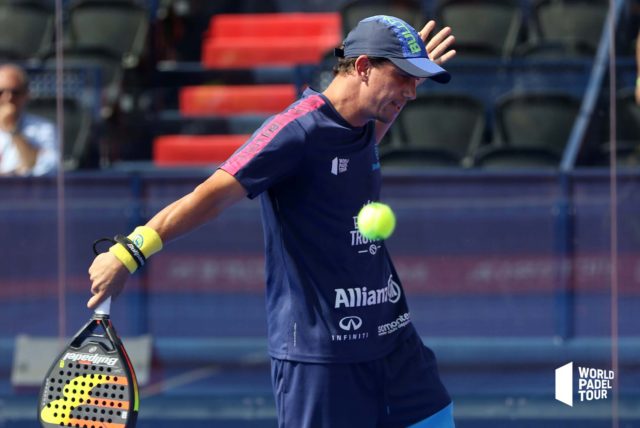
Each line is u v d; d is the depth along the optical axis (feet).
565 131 87.92
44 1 116.06
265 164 37.22
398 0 105.40
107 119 95.71
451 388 63.52
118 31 110.63
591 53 99.50
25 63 100.68
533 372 63.05
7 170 75.87
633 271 62.23
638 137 77.46
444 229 62.69
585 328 62.64
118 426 37.91
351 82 38.27
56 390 38.09
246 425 64.44
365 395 41.39
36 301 65.00
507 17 106.01
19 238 64.85
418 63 37.55
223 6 120.26
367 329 40.75
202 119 103.91
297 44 112.47
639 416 62.44
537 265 62.64
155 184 63.98
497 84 91.20
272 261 40.52
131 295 64.54
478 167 80.38
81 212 64.49
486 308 63.00
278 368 40.96
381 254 41.45
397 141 88.89
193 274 64.28
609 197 62.23
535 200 62.44
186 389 64.59
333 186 38.83
